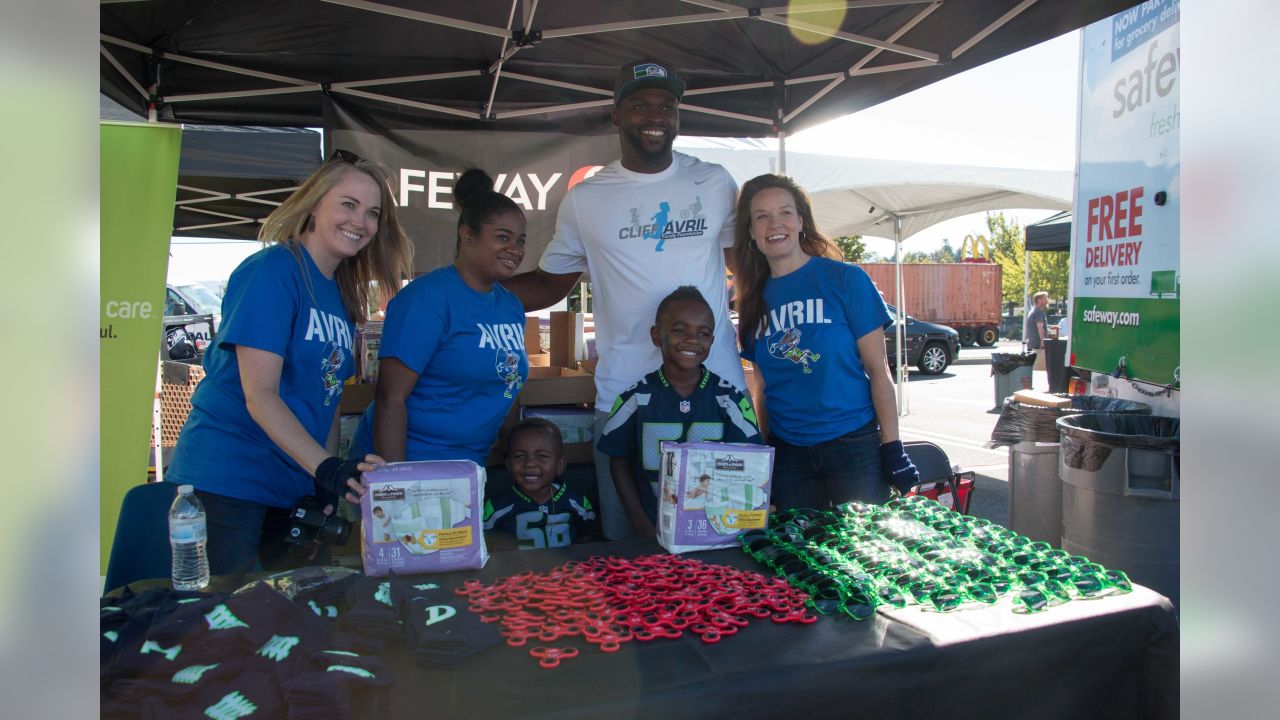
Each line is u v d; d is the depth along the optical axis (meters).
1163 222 3.20
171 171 3.49
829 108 4.21
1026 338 14.23
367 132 4.34
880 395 2.55
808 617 1.49
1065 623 1.48
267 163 4.79
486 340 2.31
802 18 3.21
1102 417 3.26
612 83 4.28
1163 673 1.55
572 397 3.19
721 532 1.93
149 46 3.64
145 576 1.92
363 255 2.23
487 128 4.59
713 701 1.23
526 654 1.34
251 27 3.46
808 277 2.58
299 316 1.93
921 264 22.61
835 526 2.00
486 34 3.56
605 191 2.72
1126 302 3.47
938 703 1.39
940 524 2.03
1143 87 3.33
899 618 1.50
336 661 1.18
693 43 3.71
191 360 7.31
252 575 1.65
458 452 2.35
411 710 1.17
